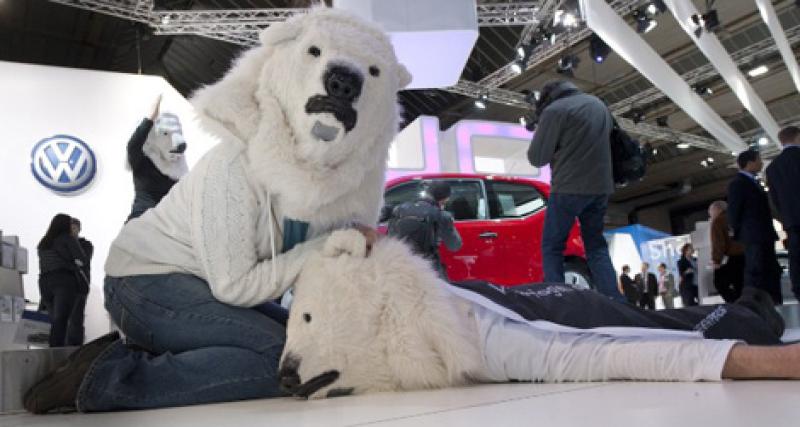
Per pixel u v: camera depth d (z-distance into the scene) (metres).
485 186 5.43
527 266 5.21
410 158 8.79
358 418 1.10
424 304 1.61
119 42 10.99
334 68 1.69
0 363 1.79
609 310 1.61
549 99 3.96
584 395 1.21
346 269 1.63
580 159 3.60
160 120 4.29
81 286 5.35
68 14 10.02
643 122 14.62
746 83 10.54
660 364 1.39
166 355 1.70
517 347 1.58
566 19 8.25
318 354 1.56
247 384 1.69
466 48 5.18
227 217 1.72
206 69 11.82
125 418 1.44
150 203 4.14
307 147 1.72
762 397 1.02
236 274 1.72
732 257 5.81
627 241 14.45
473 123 9.02
